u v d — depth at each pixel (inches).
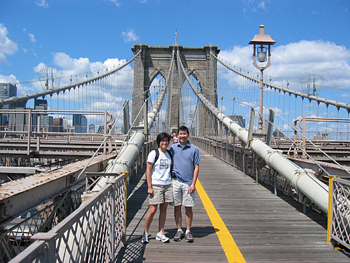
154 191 129.0
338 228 123.6
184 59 1750.7
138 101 1494.8
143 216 172.9
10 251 124.7
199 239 135.8
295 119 295.7
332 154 351.3
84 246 75.7
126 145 222.1
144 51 1742.1
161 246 127.0
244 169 343.3
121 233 124.3
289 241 134.3
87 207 78.3
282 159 209.6
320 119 286.8
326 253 121.3
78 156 304.5
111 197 106.4
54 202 164.6
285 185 235.8
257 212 183.2
